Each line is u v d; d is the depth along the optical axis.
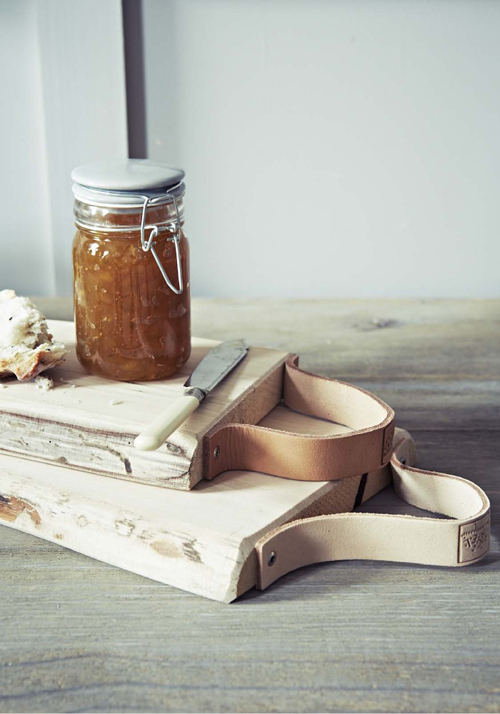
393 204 1.28
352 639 0.54
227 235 1.31
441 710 0.48
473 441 0.81
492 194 1.27
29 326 0.75
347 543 0.62
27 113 1.24
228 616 0.56
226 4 1.18
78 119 1.22
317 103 1.23
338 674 0.51
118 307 0.69
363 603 0.58
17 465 0.69
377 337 1.11
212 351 0.79
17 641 0.54
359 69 1.21
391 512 0.68
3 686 0.50
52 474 0.67
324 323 1.17
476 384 0.95
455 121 1.23
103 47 1.18
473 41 1.19
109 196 0.66
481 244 1.30
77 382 0.73
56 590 0.59
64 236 1.29
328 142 1.25
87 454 0.67
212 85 1.22
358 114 1.23
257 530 0.59
